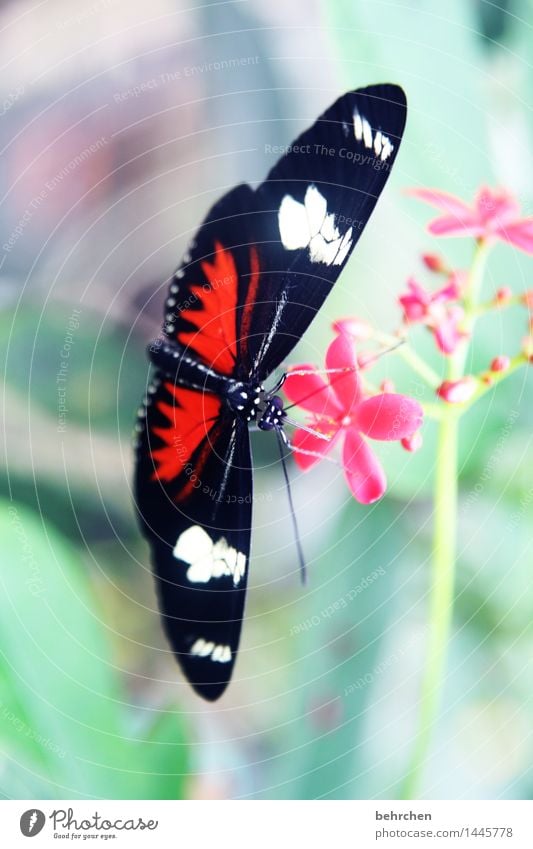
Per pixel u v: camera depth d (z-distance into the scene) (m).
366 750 0.34
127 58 0.40
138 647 0.36
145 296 0.37
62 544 0.34
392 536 0.35
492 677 0.35
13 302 0.37
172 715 0.33
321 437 0.30
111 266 0.38
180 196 0.39
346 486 0.37
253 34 0.39
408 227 0.35
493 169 0.35
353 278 0.35
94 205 0.39
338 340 0.30
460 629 0.35
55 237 0.38
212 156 0.39
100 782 0.32
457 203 0.32
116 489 0.36
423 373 0.32
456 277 0.32
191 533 0.31
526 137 0.35
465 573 0.35
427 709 0.33
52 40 0.40
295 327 0.32
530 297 0.32
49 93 0.40
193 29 0.39
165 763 0.33
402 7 0.35
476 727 0.35
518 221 0.32
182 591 0.31
